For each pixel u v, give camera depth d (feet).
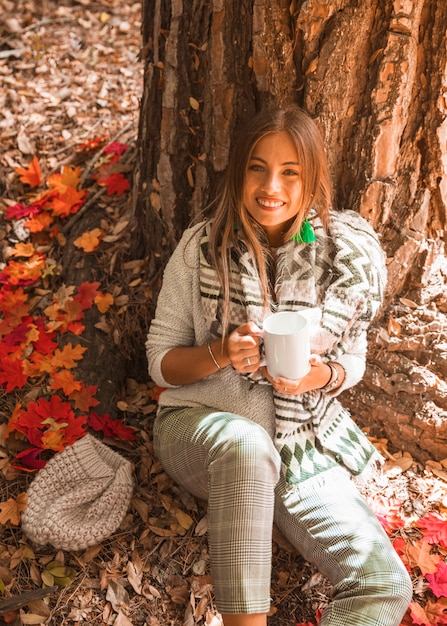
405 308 8.86
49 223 10.29
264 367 7.37
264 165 6.91
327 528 7.06
